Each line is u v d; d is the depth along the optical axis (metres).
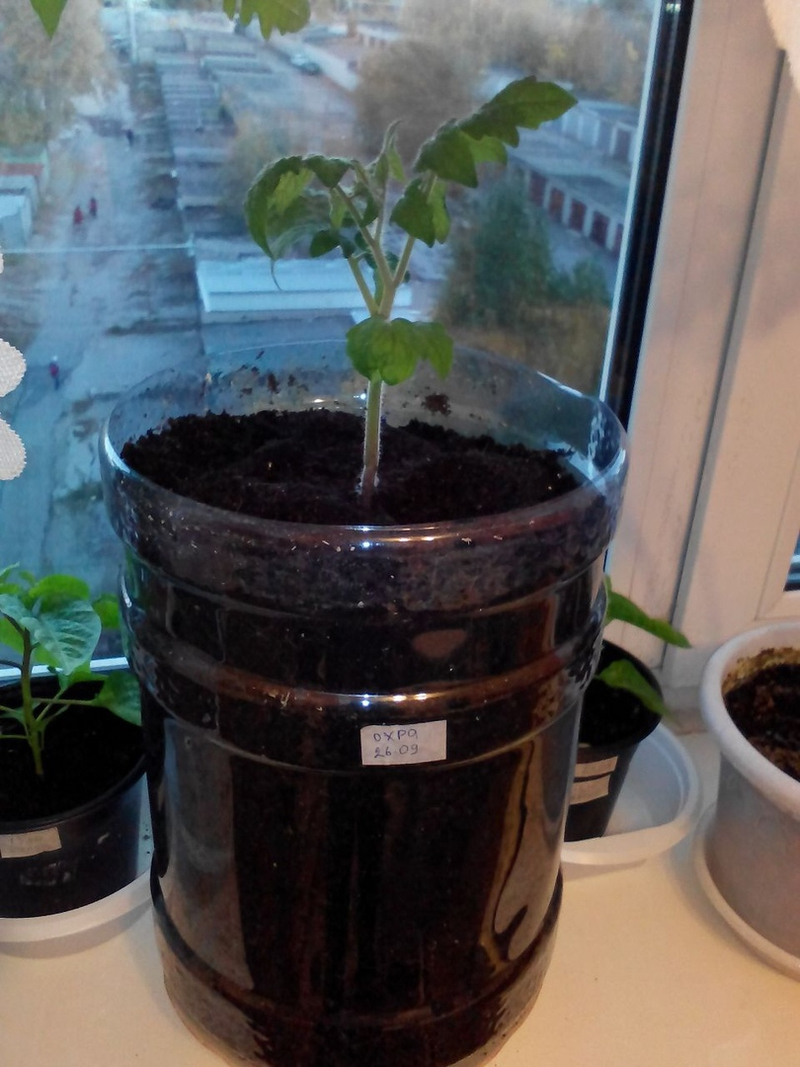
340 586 0.42
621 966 0.71
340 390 0.69
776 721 0.79
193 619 0.47
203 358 0.65
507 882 0.55
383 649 0.44
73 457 0.81
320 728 0.45
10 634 0.70
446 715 0.46
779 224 0.71
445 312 0.80
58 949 0.69
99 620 0.66
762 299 0.74
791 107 0.67
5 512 0.81
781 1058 0.64
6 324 0.74
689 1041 0.65
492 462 0.58
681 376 0.78
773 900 0.69
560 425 0.64
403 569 0.42
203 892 0.56
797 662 0.81
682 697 0.92
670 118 0.70
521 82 0.41
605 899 0.76
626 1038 0.65
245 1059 0.60
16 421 0.78
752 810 0.68
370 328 0.42
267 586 0.43
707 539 0.84
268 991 0.56
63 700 0.72
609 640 0.89
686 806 0.78
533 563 0.44
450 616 0.44
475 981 0.58
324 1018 0.56
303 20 0.43
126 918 0.71
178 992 0.62
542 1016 0.66
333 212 0.48
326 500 0.51
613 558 0.85
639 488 0.82
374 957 0.54
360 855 0.50
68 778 0.72
